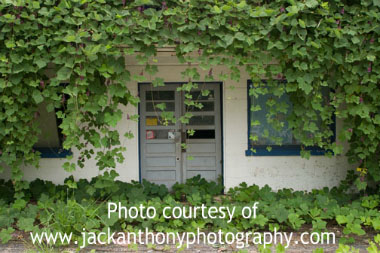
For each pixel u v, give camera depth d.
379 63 4.92
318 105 5.02
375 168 5.45
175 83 7.10
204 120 7.27
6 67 4.62
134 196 5.42
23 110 4.81
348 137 5.16
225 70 6.85
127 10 4.71
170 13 4.70
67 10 4.64
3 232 4.55
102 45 4.69
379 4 4.75
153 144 7.25
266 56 4.90
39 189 6.36
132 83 6.87
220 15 4.78
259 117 6.95
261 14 4.69
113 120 4.83
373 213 4.90
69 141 4.75
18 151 5.05
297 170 6.91
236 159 6.91
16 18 4.58
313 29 4.79
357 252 3.53
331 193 6.21
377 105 5.05
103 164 4.98
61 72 4.62
